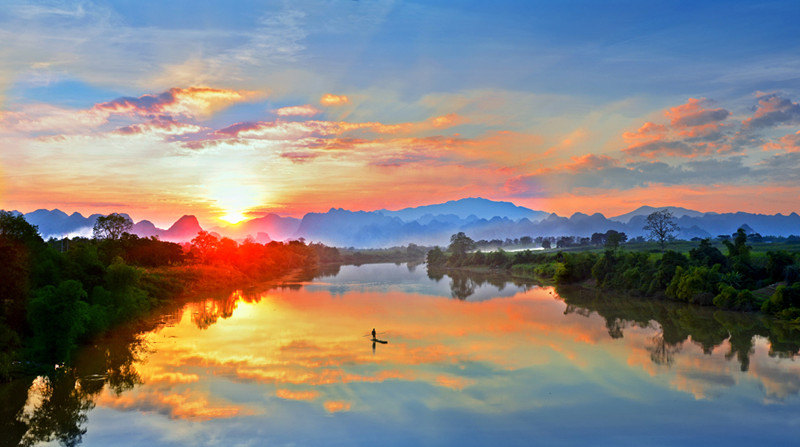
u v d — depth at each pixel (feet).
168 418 130.41
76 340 217.97
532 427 124.16
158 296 362.12
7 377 164.96
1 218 227.20
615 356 194.08
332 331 248.52
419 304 356.59
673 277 373.40
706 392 150.20
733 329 252.62
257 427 123.85
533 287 494.18
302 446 113.09
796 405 138.82
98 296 237.66
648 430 122.42
